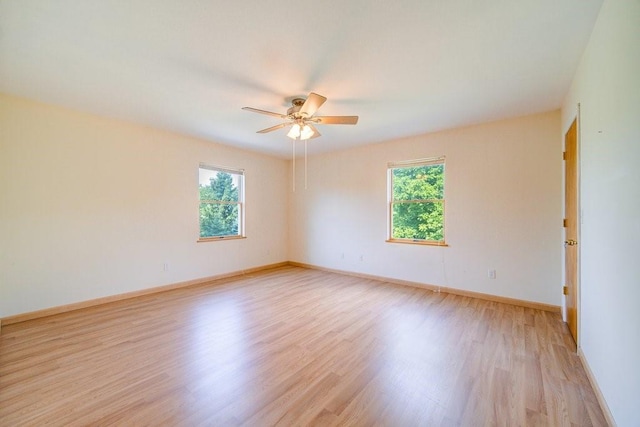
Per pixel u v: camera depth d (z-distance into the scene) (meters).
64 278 3.32
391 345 2.52
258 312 3.33
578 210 2.42
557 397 1.83
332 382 1.98
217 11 1.71
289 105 3.14
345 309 3.43
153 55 2.19
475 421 1.62
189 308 3.45
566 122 2.94
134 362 2.22
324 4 1.65
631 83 1.37
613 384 1.58
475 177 3.89
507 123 3.65
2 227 2.94
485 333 2.77
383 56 2.20
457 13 1.72
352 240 5.23
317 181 5.74
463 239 4.00
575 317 2.59
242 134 4.36
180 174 4.40
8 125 2.96
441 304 3.62
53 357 2.29
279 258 6.09
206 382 1.97
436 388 1.92
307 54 2.17
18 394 1.83
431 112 3.38
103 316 3.18
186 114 3.48
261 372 2.10
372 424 1.59
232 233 5.25
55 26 1.84
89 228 3.51
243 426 1.57
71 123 3.36
